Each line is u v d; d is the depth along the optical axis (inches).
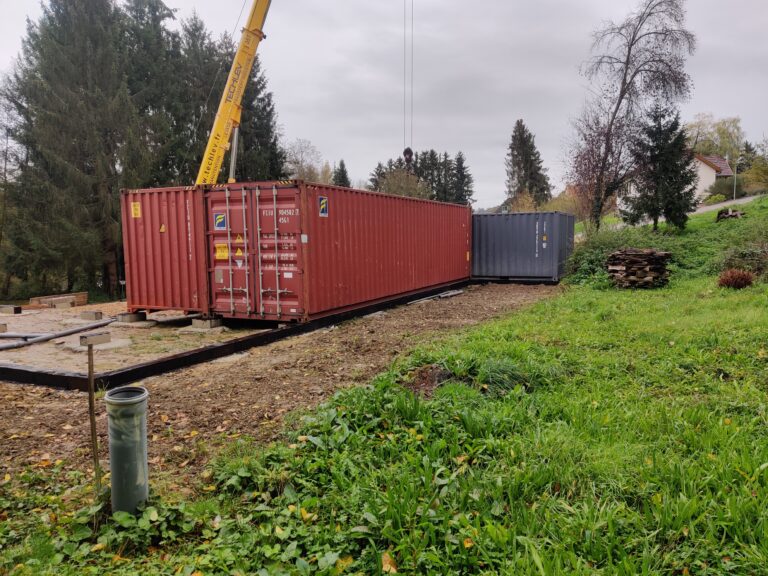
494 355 257.9
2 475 157.0
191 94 1389.0
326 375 260.4
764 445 150.9
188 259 412.8
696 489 130.7
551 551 109.3
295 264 381.4
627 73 930.7
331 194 416.8
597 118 952.9
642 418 179.5
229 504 139.7
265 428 189.9
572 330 337.1
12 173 1090.7
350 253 446.0
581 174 969.5
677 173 932.0
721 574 101.0
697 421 176.1
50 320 461.7
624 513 122.5
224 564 110.9
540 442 157.9
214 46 1471.5
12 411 215.8
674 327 319.9
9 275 1102.4
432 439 166.4
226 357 313.7
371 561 111.3
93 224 1054.4
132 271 438.6
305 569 107.2
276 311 389.4
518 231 768.9
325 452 159.3
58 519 129.3
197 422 198.4
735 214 1004.6
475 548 110.0
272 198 383.2
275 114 1598.2
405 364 245.8
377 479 144.3
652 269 569.9
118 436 123.9
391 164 3038.9
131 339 367.9
